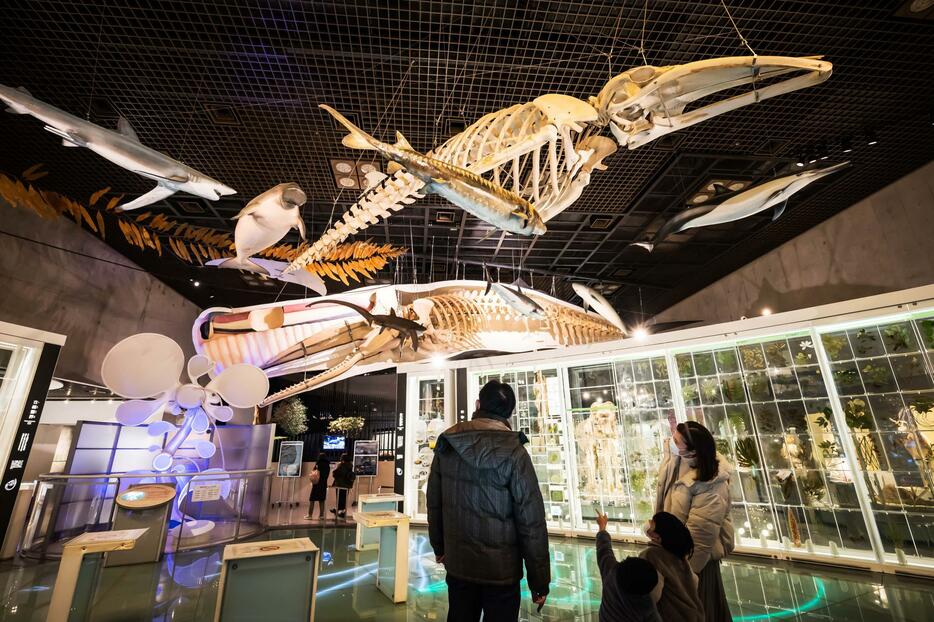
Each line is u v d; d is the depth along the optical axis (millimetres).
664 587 1770
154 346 5746
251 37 3572
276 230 3617
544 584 1858
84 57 3732
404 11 3391
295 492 9336
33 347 5117
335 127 4562
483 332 8312
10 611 3609
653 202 6035
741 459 5297
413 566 4875
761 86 4117
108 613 3553
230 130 4598
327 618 3453
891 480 4434
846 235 6062
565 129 3344
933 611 3322
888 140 4812
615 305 10227
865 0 3365
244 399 6574
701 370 5762
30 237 6109
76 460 5992
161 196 3477
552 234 6996
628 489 5961
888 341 4641
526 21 3486
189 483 6195
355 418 13500
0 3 3252
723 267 8078
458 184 2785
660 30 3598
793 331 5094
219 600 2648
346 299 8273
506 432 2082
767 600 3658
